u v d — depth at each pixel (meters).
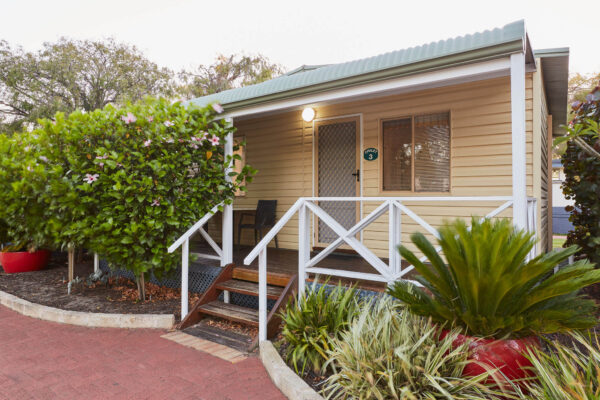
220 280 4.55
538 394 2.01
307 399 2.38
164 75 23.41
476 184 4.81
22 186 5.21
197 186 4.62
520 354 2.30
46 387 2.76
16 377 2.92
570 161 5.24
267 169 6.75
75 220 4.72
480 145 4.79
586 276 2.26
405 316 2.73
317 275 3.76
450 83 3.89
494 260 2.29
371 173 5.60
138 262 4.47
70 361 3.22
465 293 2.46
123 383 2.82
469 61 3.15
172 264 4.75
